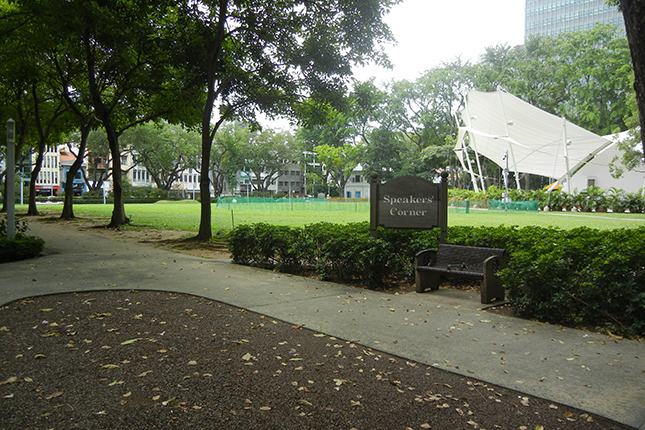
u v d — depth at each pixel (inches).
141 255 439.2
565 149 2017.7
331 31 561.3
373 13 522.0
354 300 259.3
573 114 2476.6
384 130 2780.5
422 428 118.1
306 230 366.9
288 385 142.7
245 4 548.4
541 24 4955.7
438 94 2657.5
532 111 2164.1
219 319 218.2
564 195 1956.2
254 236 375.2
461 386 144.6
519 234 304.5
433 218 316.2
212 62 550.3
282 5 562.6
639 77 125.9
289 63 589.3
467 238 315.3
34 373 147.9
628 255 206.2
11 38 650.2
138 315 221.9
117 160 867.4
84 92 900.6
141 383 141.7
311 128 705.0
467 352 173.8
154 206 2123.5
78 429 113.3
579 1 4714.6
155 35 658.2
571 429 118.3
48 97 1057.5
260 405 128.9
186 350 173.0
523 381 146.9
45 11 515.2
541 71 2384.4
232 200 2004.2
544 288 216.1
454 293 282.8
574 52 2308.1
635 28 125.1
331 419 122.0
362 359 167.0
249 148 3065.9
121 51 559.2
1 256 382.9
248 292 276.8
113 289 278.5
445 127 2812.5
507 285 229.1
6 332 190.5
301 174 4616.1
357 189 4143.7
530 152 2379.4
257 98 628.1
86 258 411.8
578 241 234.7
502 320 219.8
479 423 121.4
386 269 304.2
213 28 558.9
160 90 811.4
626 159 1707.7
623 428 118.6
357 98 638.5
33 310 227.6
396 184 326.0
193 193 4220.0
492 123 2353.6
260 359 165.0
